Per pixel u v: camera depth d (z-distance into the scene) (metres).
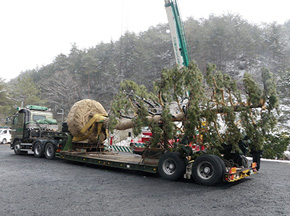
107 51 61.81
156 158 7.66
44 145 12.03
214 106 6.84
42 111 14.35
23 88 43.16
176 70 7.13
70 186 6.25
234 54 54.81
